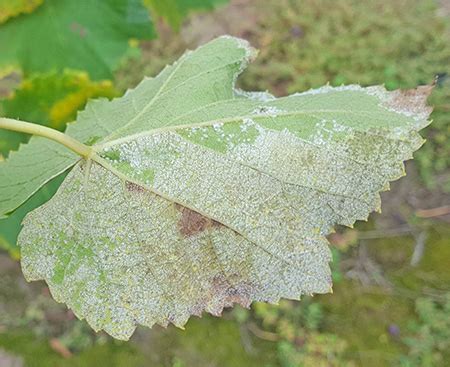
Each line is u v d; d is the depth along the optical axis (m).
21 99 0.23
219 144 0.14
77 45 0.25
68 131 0.17
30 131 0.14
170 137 0.14
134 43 0.25
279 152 0.14
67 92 0.24
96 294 0.14
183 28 0.49
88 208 0.14
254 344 0.44
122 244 0.14
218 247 0.14
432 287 0.45
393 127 0.14
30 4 0.24
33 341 0.43
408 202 0.47
